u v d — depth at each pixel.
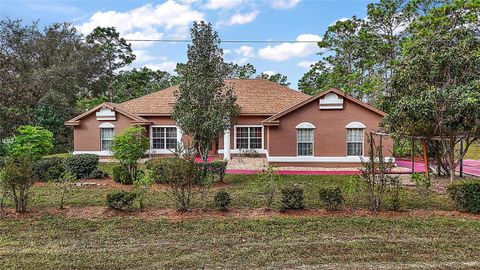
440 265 6.31
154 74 61.34
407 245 7.32
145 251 7.04
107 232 8.16
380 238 7.74
